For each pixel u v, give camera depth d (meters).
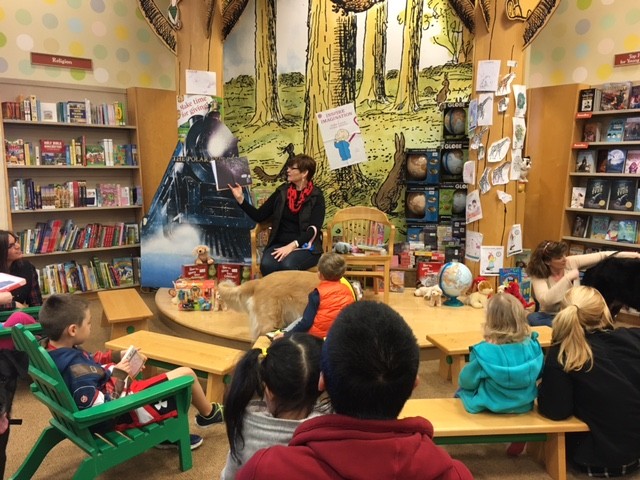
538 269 3.46
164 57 5.48
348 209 4.33
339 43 4.86
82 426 1.78
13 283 2.73
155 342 2.85
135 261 5.33
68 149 4.78
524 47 4.07
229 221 4.43
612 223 4.53
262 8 4.94
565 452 2.25
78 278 4.95
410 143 4.87
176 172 4.48
